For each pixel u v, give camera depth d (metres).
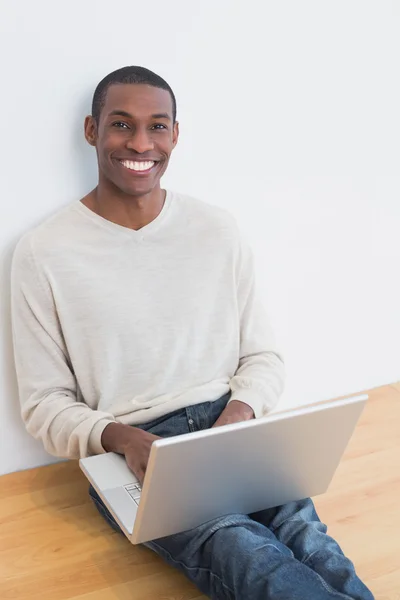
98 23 1.85
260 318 1.98
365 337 2.46
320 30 2.12
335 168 2.25
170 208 1.87
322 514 1.92
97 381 1.83
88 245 1.80
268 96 2.09
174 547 1.63
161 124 1.78
